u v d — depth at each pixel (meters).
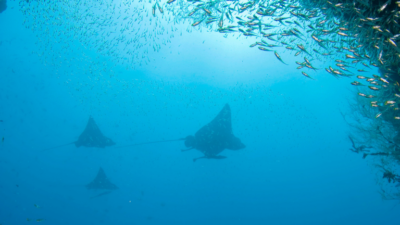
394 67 3.18
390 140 3.92
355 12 3.27
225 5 3.91
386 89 3.28
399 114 3.62
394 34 2.94
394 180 3.70
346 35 3.46
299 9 3.81
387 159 3.99
